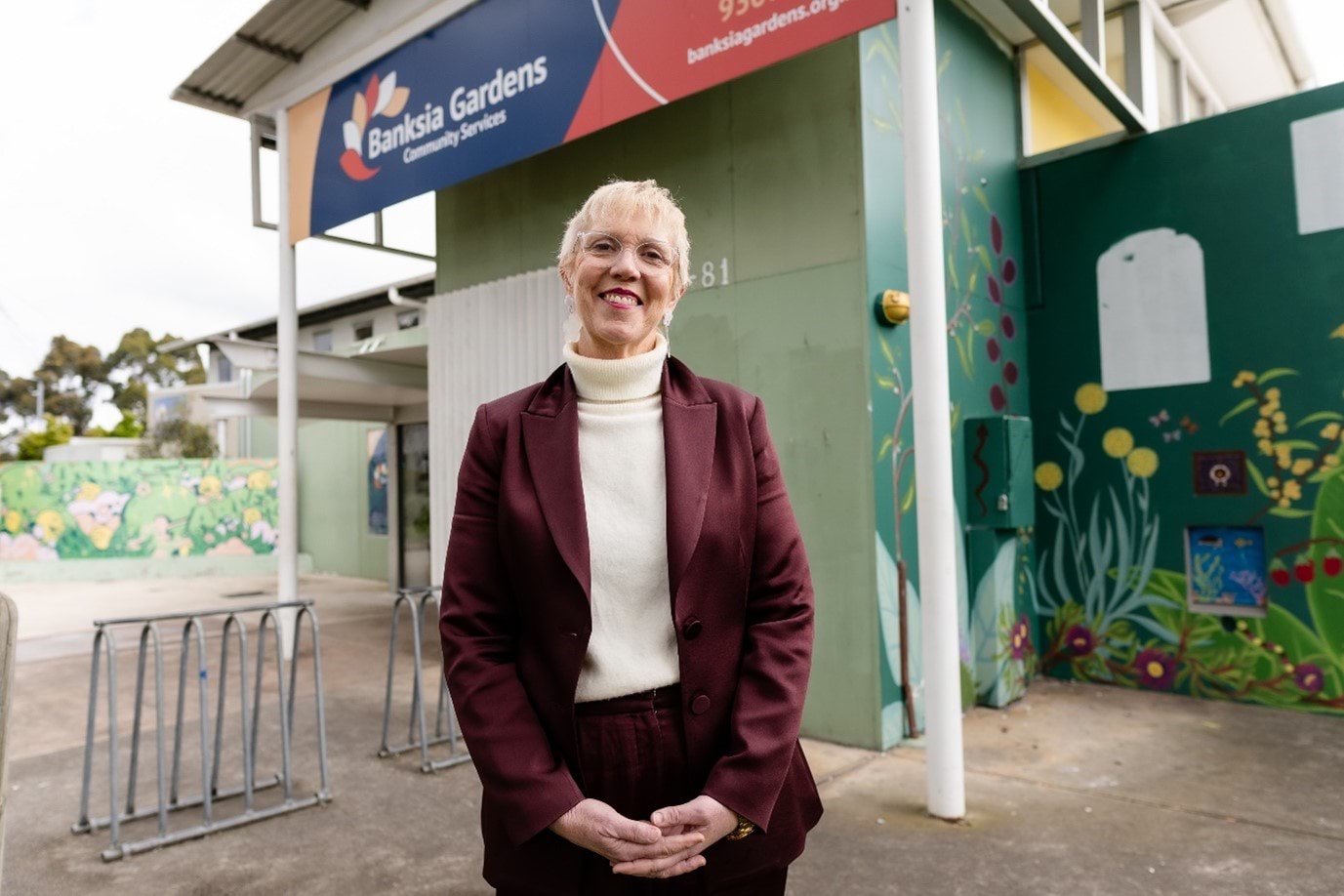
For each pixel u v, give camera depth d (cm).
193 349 2436
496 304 620
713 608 137
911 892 276
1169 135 516
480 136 512
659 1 412
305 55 638
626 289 142
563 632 133
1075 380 553
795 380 448
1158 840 312
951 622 333
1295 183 473
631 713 136
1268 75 827
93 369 4588
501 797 127
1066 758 404
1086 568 547
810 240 443
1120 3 562
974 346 516
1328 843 307
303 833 341
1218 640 498
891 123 450
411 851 323
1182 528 511
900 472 441
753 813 126
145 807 370
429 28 544
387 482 1259
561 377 151
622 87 432
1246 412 488
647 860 122
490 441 146
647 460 141
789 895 275
